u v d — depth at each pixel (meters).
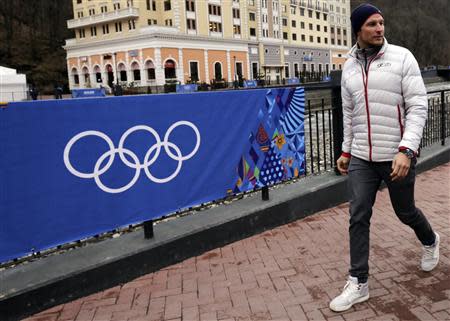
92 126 3.15
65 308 2.87
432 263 2.99
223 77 59.09
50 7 78.62
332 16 85.12
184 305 2.82
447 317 2.46
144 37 50.97
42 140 2.93
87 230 3.17
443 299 2.65
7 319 2.69
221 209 4.09
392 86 2.47
